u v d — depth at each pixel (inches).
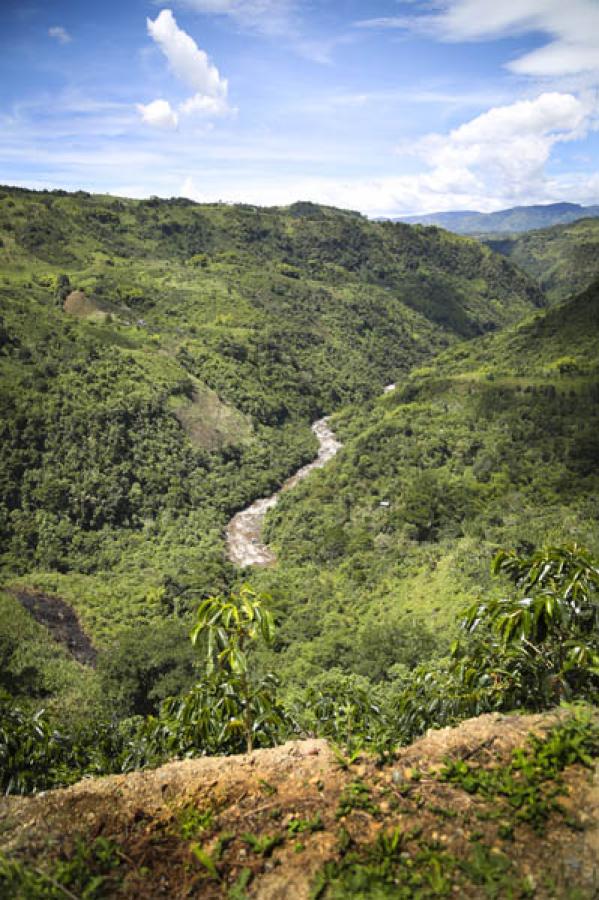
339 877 126.5
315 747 186.4
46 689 1103.6
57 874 132.8
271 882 129.3
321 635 1315.2
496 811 141.1
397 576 1553.9
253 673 1073.5
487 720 186.5
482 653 219.0
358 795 154.8
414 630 1152.2
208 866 132.8
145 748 255.9
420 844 134.3
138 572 1780.3
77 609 1508.4
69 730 312.2
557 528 1477.6
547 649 203.2
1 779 245.6
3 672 1117.1
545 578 197.3
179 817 156.7
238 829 148.4
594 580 184.5
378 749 183.9
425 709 219.6
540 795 145.6
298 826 144.6
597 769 153.0
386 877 125.0
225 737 197.5
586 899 115.3
